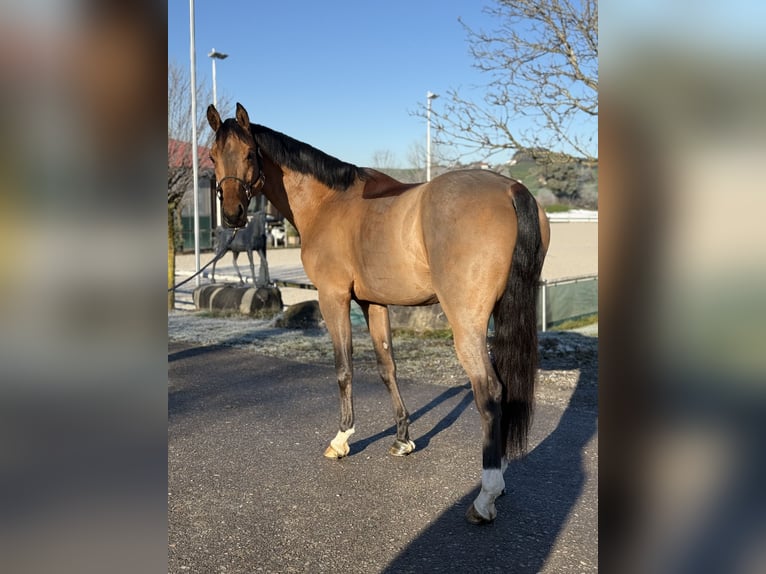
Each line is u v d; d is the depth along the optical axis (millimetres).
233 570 2205
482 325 2510
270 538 2445
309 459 3352
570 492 2850
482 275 2469
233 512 2688
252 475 3119
